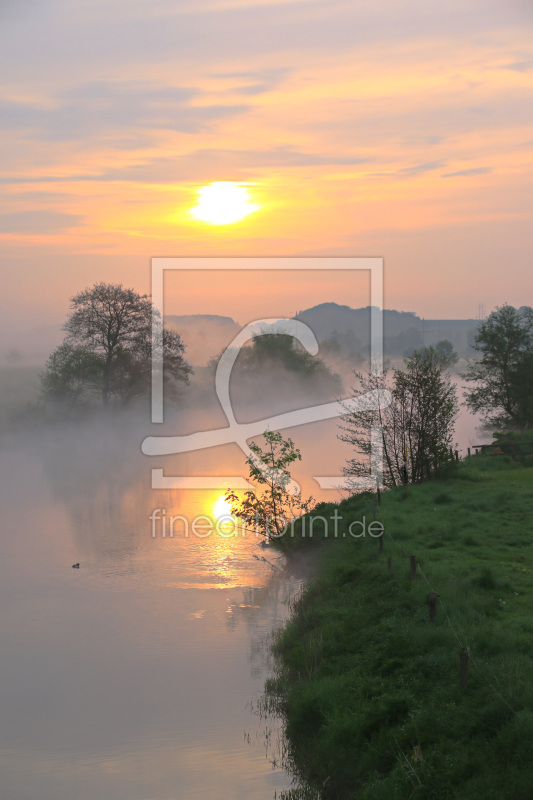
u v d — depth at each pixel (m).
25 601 23.05
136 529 34.38
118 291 78.12
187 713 15.26
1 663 18.05
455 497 28.62
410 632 15.03
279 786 12.46
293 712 14.55
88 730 14.48
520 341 64.31
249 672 17.25
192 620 21.05
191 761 13.34
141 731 14.50
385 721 12.78
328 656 15.96
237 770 12.95
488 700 11.97
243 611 21.80
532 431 52.78
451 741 11.59
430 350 36.28
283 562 27.22
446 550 20.83
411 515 25.94
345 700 13.87
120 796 12.09
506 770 10.55
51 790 12.36
